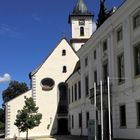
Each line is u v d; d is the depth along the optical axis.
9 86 113.69
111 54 38.72
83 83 51.44
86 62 50.00
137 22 33.09
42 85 70.50
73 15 89.50
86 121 50.00
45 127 68.81
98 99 39.28
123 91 35.50
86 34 89.19
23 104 68.69
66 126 69.19
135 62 33.31
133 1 32.50
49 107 69.88
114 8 43.88
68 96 68.00
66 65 71.75
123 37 35.69
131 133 33.50
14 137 64.62
